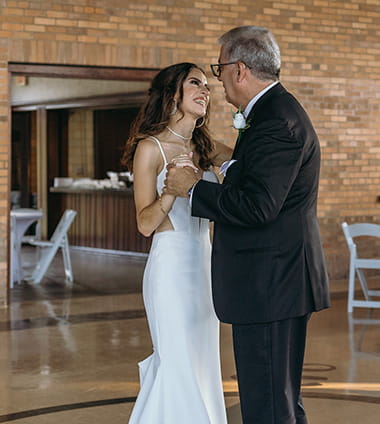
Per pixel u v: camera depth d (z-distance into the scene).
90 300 9.23
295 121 3.33
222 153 4.22
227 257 3.44
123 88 13.64
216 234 3.48
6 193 8.91
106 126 15.40
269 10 10.41
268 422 3.44
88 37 9.33
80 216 14.86
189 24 9.88
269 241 3.39
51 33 9.14
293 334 3.52
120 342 7.03
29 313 8.40
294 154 3.29
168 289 3.88
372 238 11.22
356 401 5.21
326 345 6.91
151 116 3.91
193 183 3.45
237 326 3.45
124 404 5.15
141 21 9.61
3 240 8.88
